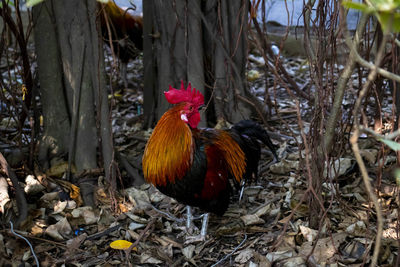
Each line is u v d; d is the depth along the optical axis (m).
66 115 3.85
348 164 3.68
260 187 3.77
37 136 4.02
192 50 4.28
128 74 6.54
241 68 4.59
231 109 4.66
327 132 2.72
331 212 3.28
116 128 4.88
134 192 3.71
